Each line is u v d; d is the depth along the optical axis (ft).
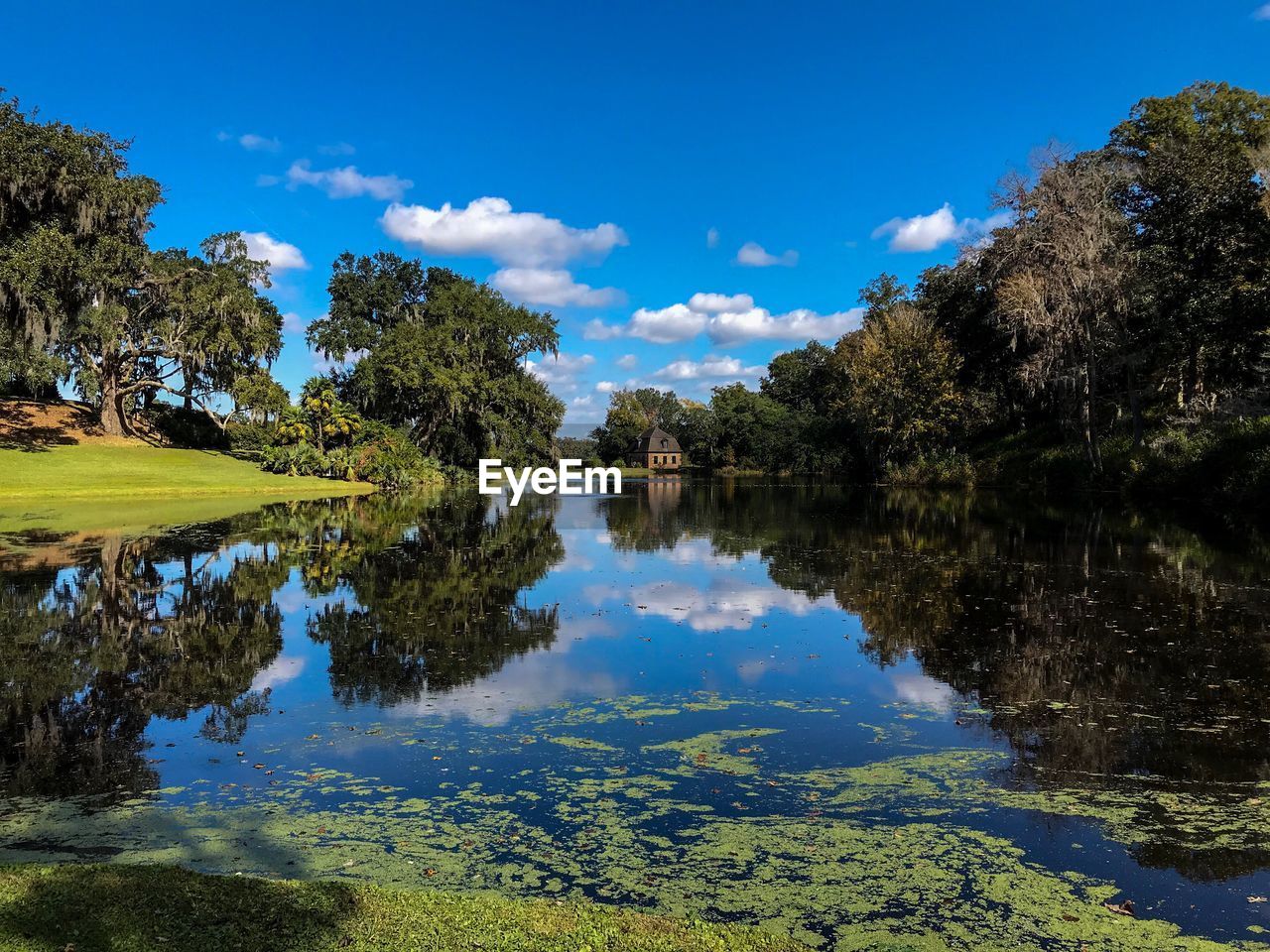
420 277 212.02
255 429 181.78
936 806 16.81
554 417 202.69
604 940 11.37
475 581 46.19
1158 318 104.37
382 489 143.13
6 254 113.19
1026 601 38.91
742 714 23.11
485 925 11.64
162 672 27.30
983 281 136.46
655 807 16.75
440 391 172.04
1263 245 90.84
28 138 118.21
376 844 14.96
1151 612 36.11
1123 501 92.12
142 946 10.55
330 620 35.73
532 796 17.29
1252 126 120.16
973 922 12.37
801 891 13.32
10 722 22.35
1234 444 78.79
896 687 25.63
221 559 53.93
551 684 26.05
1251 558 50.26
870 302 227.61
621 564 53.01
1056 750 20.17
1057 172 107.86
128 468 125.08
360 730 21.66
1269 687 25.25
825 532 72.23
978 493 120.57
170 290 136.56
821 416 237.66
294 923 11.39
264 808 16.61
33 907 11.59
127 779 18.20
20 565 50.31
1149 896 13.19
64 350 139.64
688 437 330.95
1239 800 17.07
